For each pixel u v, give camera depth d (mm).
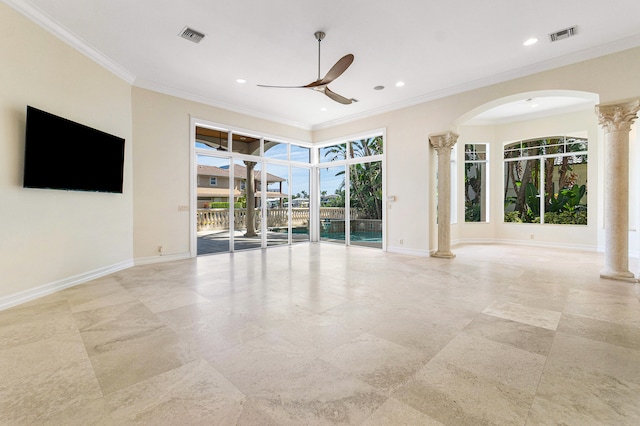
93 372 1907
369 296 3436
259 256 6051
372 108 6570
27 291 3256
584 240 6832
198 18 3406
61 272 3676
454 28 3621
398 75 4930
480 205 8289
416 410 1547
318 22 3488
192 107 5762
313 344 2281
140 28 3598
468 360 2047
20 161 3178
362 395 1673
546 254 6234
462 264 5211
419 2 3145
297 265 5156
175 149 5523
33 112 3178
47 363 2016
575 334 2439
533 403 1601
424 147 5934
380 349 2203
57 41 3584
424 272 4621
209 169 6320
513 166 7961
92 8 3225
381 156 6750
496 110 7184
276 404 1597
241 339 2363
